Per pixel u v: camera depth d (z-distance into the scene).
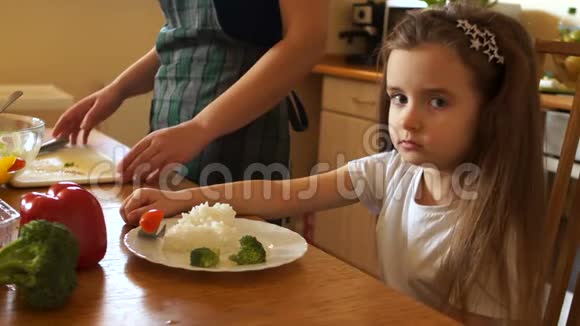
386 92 1.05
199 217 0.77
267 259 0.70
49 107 1.94
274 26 1.20
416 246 1.00
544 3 2.35
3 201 0.82
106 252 0.70
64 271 0.56
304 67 1.07
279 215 1.00
